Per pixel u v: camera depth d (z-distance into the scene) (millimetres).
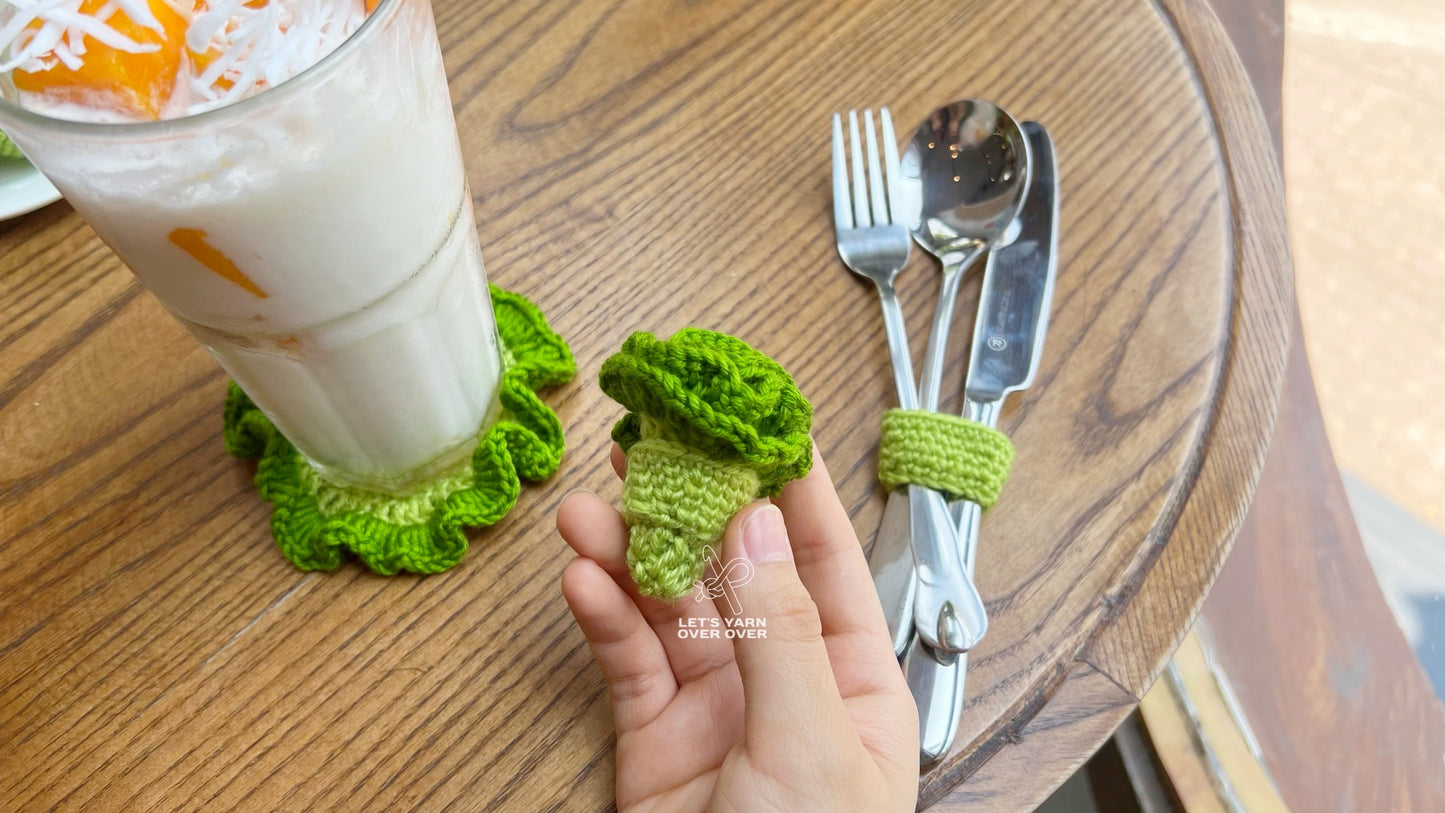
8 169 305
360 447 261
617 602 235
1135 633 263
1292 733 369
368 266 203
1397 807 360
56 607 262
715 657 253
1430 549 423
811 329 312
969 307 315
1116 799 388
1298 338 414
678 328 311
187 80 177
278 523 267
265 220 179
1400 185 458
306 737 247
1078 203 334
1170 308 313
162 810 238
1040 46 367
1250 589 389
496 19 369
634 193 336
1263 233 331
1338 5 488
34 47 161
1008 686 254
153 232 179
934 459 269
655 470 202
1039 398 298
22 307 304
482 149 342
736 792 209
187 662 256
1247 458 290
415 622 263
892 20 374
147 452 285
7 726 247
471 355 262
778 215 333
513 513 280
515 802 241
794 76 360
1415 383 439
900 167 339
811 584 250
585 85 356
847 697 236
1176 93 356
